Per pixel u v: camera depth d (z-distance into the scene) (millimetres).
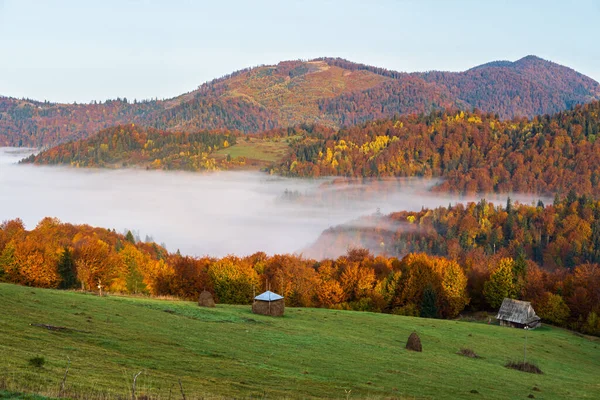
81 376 28328
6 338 33719
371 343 59812
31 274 93062
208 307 71062
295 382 36812
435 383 43594
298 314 76625
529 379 52531
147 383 29812
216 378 34344
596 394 49062
